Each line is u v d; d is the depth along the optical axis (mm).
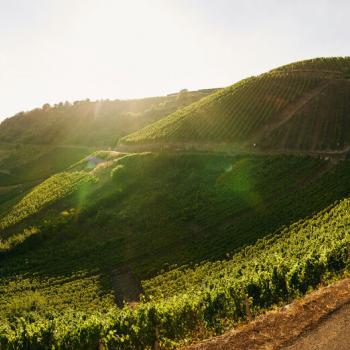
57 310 43594
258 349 19109
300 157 81500
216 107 114312
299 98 108375
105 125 189000
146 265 55250
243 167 81812
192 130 104375
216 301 26156
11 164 154000
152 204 74562
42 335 23219
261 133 96438
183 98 199875
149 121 175625
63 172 106875
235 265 45969
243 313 26656
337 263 31391
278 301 28328
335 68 125562
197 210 69562
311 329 20141
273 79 124250
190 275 48125
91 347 22625
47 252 65250
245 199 70438
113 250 61688
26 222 79250
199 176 82312
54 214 79438
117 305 44844
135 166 90000
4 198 113188
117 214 73562
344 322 20328
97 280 52594
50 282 53875
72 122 199375
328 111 99438
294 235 51188
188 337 24812
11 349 23125
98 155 110250
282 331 20438
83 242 67000
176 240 61562
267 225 59375
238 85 129000
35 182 124062
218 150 93375
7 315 43156
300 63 136500
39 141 185375
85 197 83688
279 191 70938
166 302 26797
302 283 29031
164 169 88312
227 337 20953
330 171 74812
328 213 55219
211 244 57750
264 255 44781
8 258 66125
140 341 23328
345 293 23781
